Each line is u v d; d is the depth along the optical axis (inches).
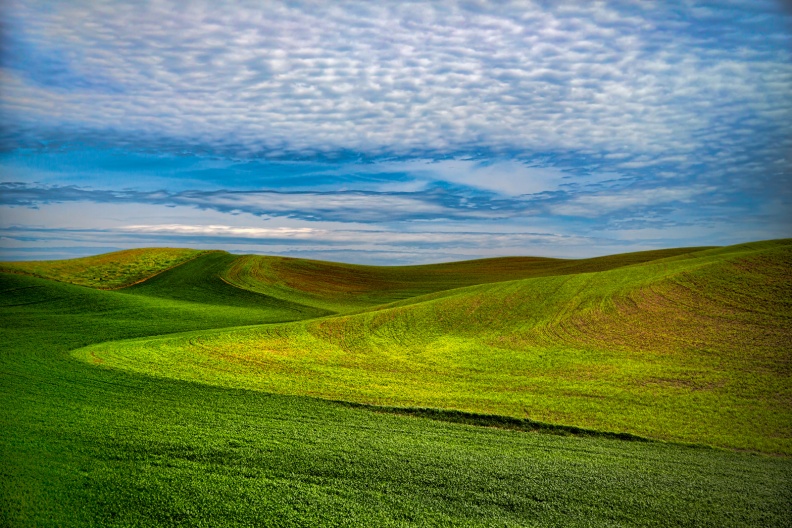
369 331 1829.5
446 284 3597.4
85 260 3690.9
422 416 947.3
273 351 1557.6
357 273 3937.0
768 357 1213.1
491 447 762.8
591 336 1541.6
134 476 596.7
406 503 564.7
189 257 3912.4
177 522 504.4
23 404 861.8
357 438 775.7
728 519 546.6
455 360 1424.7
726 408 968.3
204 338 1706.4
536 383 1179.3
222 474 615.8
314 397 1047.6
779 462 734.5
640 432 864.3
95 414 829.2
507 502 574.9
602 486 620.7
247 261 3875.5
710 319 1513.3
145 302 2573.8
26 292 2554.1
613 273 2230.6
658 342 1409.9
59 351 1432.1
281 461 663.8
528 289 2175.2
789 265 1815.9
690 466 700.0
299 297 3085.6
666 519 544.7
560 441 810.8
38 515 501.0
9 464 603.8
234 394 1036.5
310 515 530.0
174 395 999.6
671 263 2252.7
